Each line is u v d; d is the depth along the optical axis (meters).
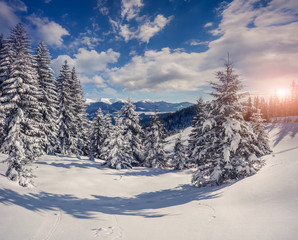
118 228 6.56
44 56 24.20
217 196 10.27
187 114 137.50
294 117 77.12
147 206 11.16
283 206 6.30
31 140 15.27
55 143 27.22
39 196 11.89
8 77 15.79
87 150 41.53
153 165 31.16
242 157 14.04
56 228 6.52
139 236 5.76
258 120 30.19
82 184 17.05
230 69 14.70
